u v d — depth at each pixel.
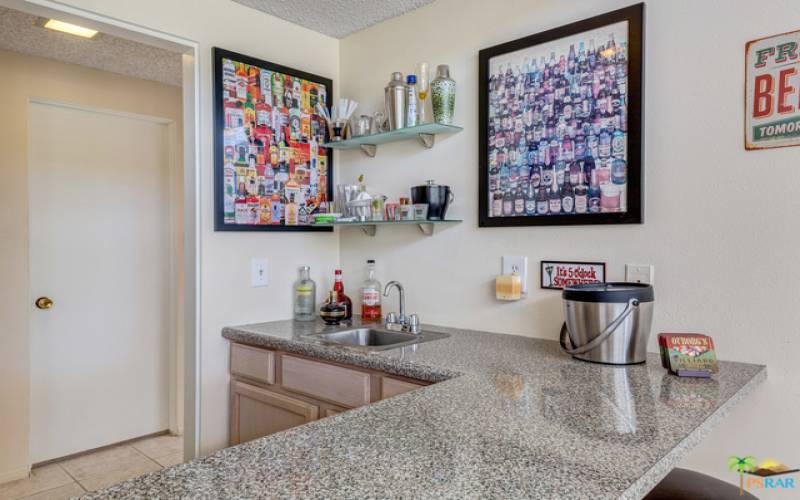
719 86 1.44
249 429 2.03
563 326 1.55
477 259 2.00
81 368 2.91
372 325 2.16
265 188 2.20
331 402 1.71
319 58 2.45
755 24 1.38
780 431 1.34
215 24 2.06
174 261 3.23
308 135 2.37
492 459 0.78
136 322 3.13
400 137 2.20
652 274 1.55
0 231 2.56
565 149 1.74
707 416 0.99
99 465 2.80
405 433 0.89
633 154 1.58
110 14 1.78
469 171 2.02
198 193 2.01
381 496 0.66
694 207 1.48
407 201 2.08
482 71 1.94
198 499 0.65
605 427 0.93
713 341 1.44
